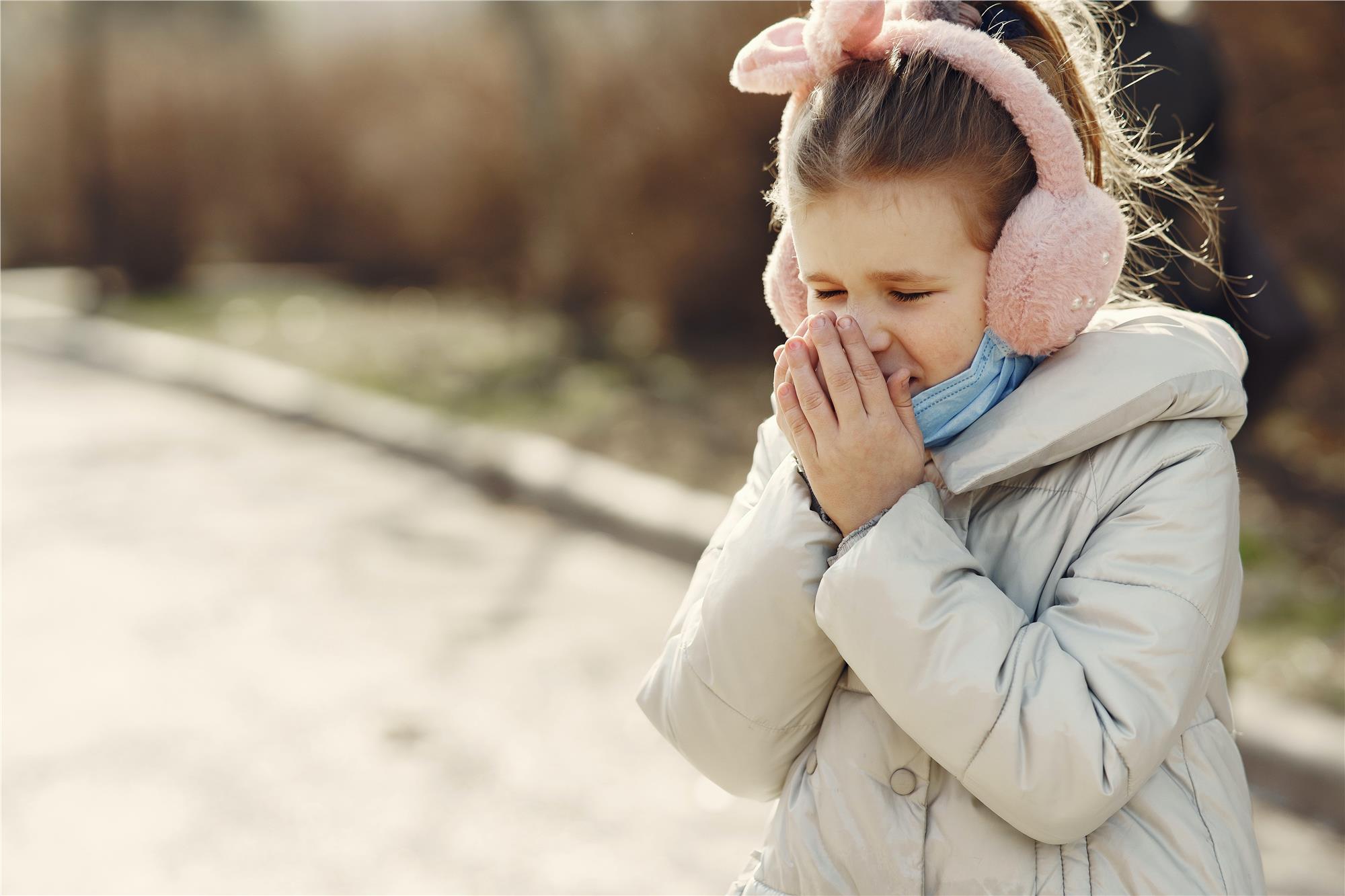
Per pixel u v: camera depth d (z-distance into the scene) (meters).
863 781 1.57
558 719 4.55
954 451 1.53
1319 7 7.20
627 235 11.84
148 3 20.39
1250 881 1.56
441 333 13.02
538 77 11.62
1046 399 1.49
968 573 1.47
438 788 4.05
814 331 1.49
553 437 8.41
